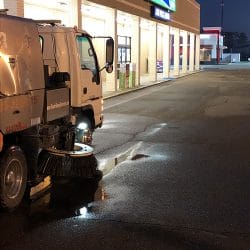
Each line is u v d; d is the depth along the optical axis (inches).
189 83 892.6
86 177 203.6
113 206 172.4
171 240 141.6
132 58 806.5
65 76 210.2
